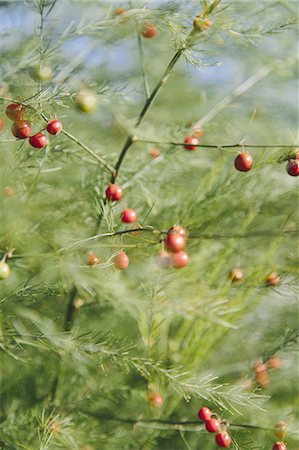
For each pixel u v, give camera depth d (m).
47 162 0.70
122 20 0.66
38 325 0.69
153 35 0.68
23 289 0.68
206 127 0.76
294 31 0.81
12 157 0.67
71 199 0.71
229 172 0.73
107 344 0.67
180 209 0.71
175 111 0.90
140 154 0.74
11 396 0.74
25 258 0.67
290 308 0.81
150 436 0.72
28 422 0.70
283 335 0.74
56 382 0.73
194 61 0.65
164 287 0.68
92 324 0.76
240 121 0.88
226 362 0.79
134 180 0.72
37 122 0.62
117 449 0.72
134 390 0.72
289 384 0.78
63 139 0.69
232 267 0.75
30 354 0.74
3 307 0.69
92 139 0.74
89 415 0.73
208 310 0.68
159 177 0.74
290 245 0.75
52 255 0.65
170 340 0.72
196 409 0.75
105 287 0.67
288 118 0.95
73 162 0.71
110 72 0.79
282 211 0.75
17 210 0.68
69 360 0.71
